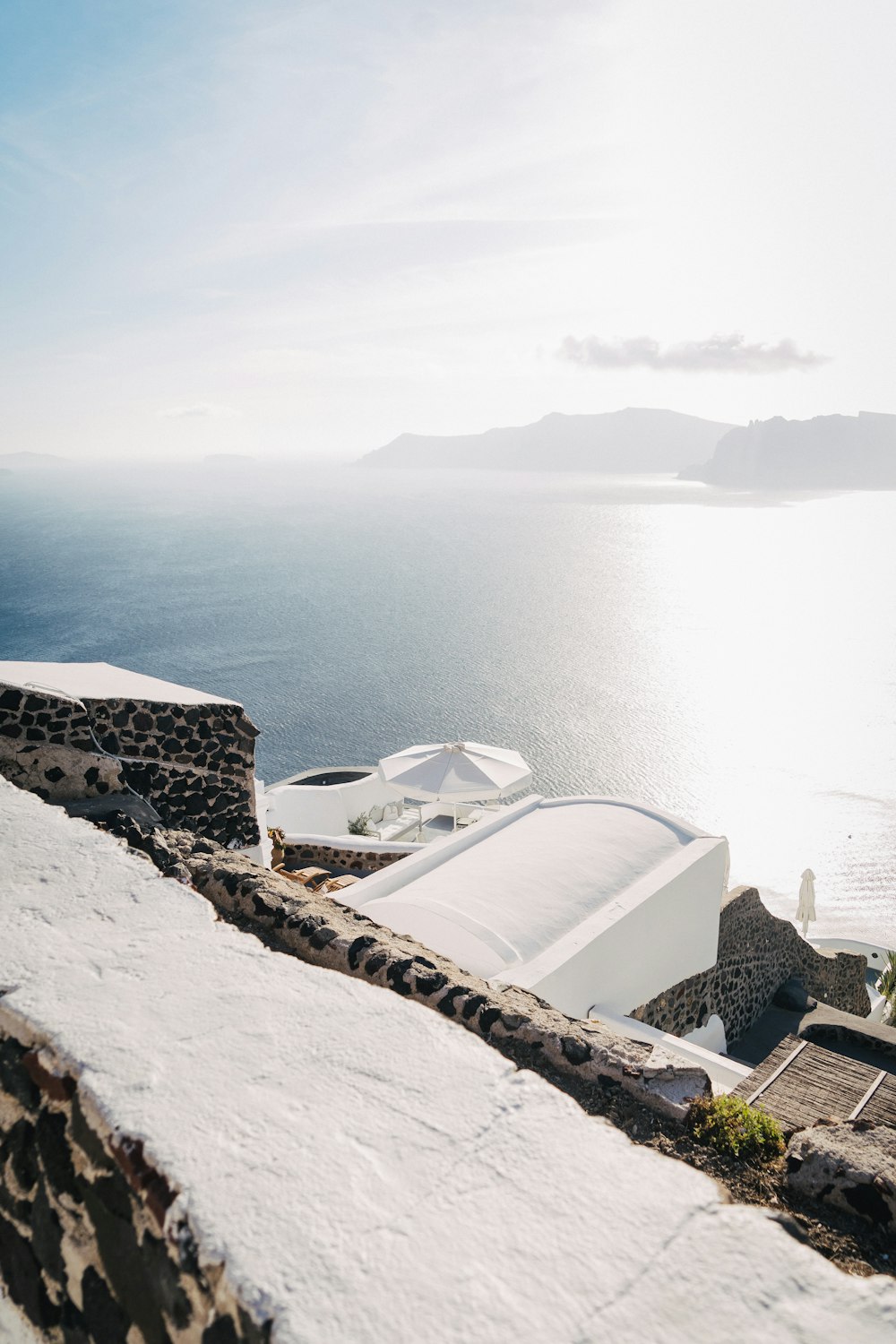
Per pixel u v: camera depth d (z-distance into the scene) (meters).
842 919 68.62
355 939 5.63
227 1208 2.16
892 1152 4.17
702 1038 15.91
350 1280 1.95
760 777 111.94
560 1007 11.73
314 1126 2.44
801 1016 18.41
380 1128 2.43
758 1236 2.11
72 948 3.42
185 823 9.22
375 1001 3.03
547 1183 2.25
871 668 179.12
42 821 4.72
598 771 114.81
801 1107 10.45
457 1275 1.98
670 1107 4.64
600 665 178.00
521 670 171.38
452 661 176.75
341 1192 2.21
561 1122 2.46
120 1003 3.05
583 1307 1.91
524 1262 2.02
